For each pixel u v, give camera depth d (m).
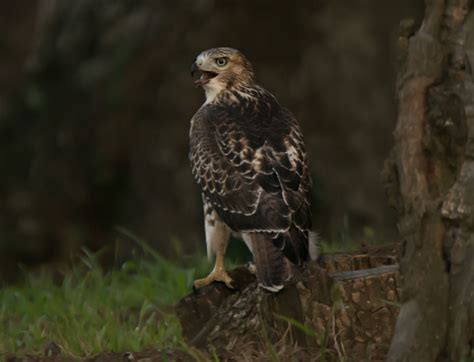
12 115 24.00
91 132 23.03
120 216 22.62
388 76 21.98
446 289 8.00
